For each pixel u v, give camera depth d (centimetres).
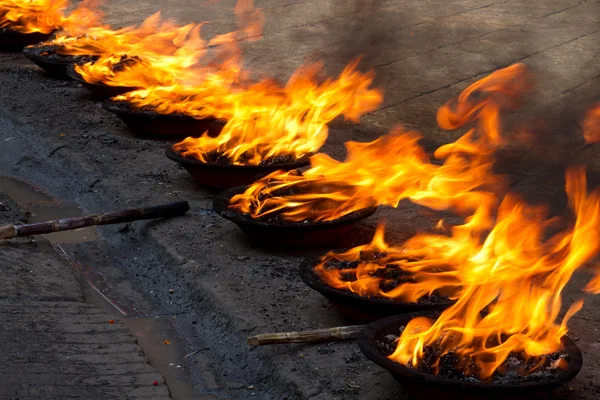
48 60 1667
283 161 1120
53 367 775
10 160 1409
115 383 760
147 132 1397
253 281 923
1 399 714
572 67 1766
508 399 615
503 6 2328
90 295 975
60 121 1477
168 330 895
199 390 793
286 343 775
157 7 2336
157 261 1019
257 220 953
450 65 1788
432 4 2344
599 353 762
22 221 1124
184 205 1100
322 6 2347
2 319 852
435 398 630
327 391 714
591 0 2392
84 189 1251
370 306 757
